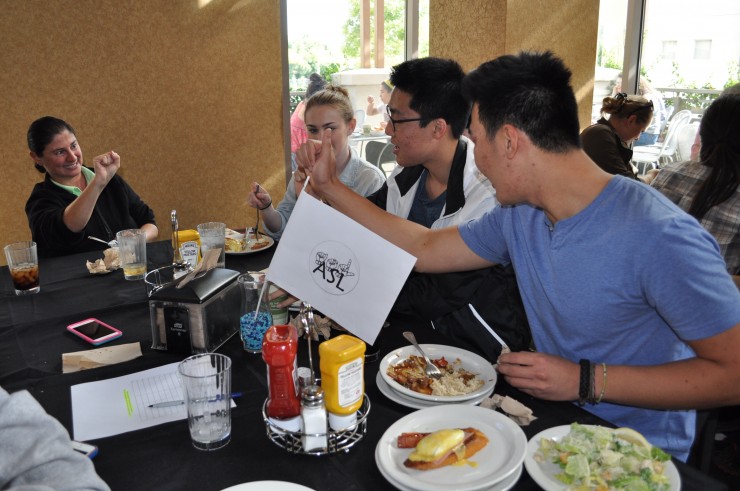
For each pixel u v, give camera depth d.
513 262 1.36
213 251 1.45
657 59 4.59
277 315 1.47
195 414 1.00
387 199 2.07
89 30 3.20
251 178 3.87
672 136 4.54
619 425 1.25
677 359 1.19
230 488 0.87
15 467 0.75
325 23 3.96
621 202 1.11
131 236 1.89
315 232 1.20
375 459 0.95
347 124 2.48
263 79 3.75
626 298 1.13
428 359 1.30
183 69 3.49
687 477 0.90
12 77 3.08
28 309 1.67
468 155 1.79
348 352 0.96
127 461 0.98
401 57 4.40
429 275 1.59
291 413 0.98
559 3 4.13
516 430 0.97
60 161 2.47
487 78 1.10
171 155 3.57
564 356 1.30
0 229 3.24
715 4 4.15
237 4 3.55
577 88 4.48
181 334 1.36
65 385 1.25
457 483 0.87
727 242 1.87
